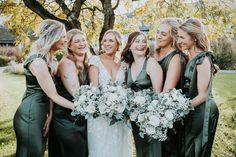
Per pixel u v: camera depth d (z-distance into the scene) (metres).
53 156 4.05
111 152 4.14
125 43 4.20
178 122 3.84
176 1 7.95
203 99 3.56
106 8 6.82
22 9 7.93
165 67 3.83
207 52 3.60
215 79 14.67
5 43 21.67
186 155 3.74
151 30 8.18
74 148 3.96
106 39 4.10
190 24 3.65
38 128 3.71
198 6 7.82
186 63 3.81
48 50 3.71
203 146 3.62
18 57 20.59
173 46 3.84
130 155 4.36
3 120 9.87
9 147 7.45
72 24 6.55
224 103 10.66
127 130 4.29
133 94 3.79
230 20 7.84
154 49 4.00
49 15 6.52
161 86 3.85
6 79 17.06
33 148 3.71
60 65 3.94
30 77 3.72
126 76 4.15
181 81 3.76
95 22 8.81
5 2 7.68
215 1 7.90
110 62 4.15
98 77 4.10
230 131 7.89
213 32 7.96
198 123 3.63
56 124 3.92
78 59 4.04
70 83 3.89
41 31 3.74
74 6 6.68
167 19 3.89
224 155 6.64
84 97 3.74
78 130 3.97
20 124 3.72
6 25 8.18
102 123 4.11
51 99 3.78
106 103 3.68
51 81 3.70
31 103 3.70
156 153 3.87
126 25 8.73
